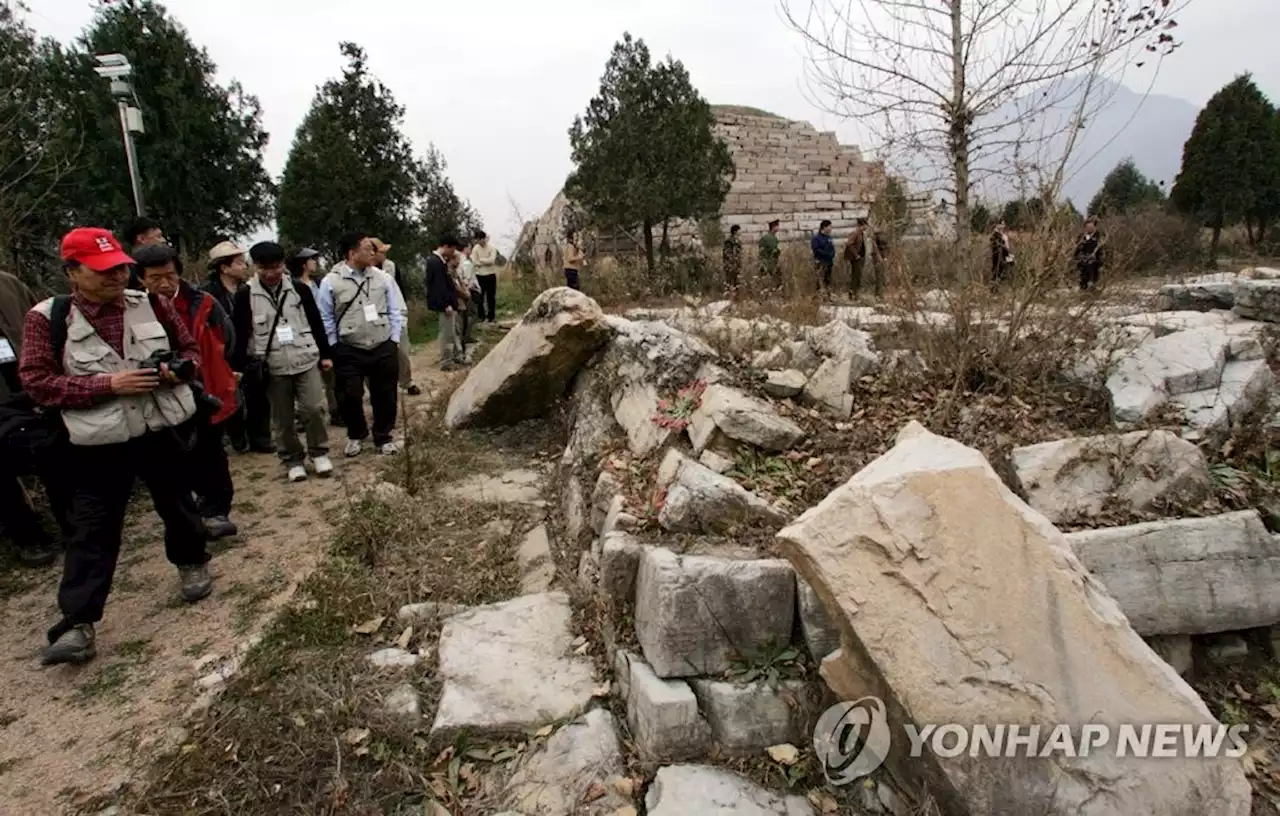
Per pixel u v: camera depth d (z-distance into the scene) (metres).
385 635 3.32
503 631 3.24
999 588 2.21
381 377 5.74
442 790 2.47
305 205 12.61
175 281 3.64
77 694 2.99
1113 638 2.19
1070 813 2.05
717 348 5.03
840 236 19.64
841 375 4.15
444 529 4.33
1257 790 2.34
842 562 2.26
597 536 3.70
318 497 4.97
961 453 2.50
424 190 13.84
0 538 4.39
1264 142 17.69
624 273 13.05
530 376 5.62
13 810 2.40
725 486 3.19
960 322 4.22
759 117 19.88
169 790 2.42
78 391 3.01
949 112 4.75
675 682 2.66
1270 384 3.78
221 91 12.30
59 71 10.84
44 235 8.40
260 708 2.77
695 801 2.32
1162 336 4.31
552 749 2.59
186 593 3.64
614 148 14.02
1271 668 2.77
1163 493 3.06
